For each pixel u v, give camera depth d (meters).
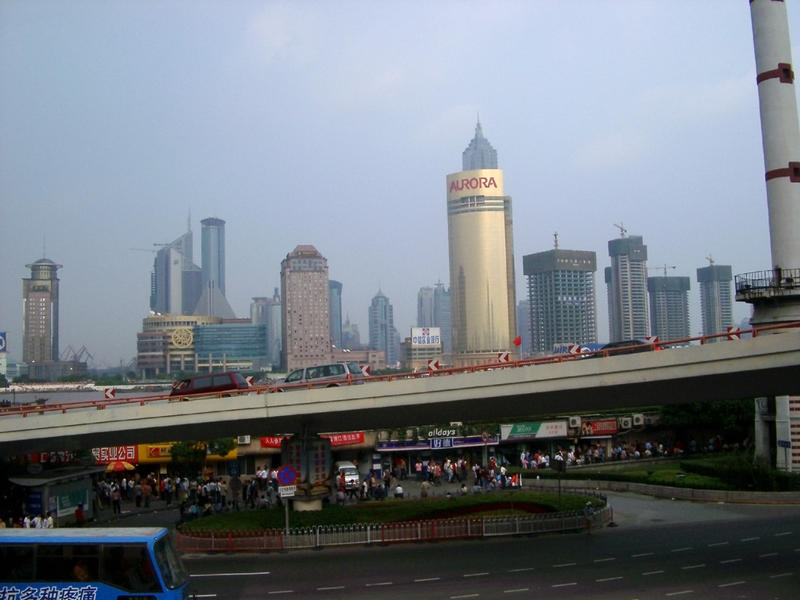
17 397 107.50
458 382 38.31
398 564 34.31
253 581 31.39
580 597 27.98
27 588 23.28
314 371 50.66
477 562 34.50
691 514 48.69
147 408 41.53
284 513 42.91
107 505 57.94
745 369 32.84
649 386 36.06
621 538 40.28
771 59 61.84
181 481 61.28
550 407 42.06
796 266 59.53
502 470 63.59
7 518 45.91
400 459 75.62
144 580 23.36
